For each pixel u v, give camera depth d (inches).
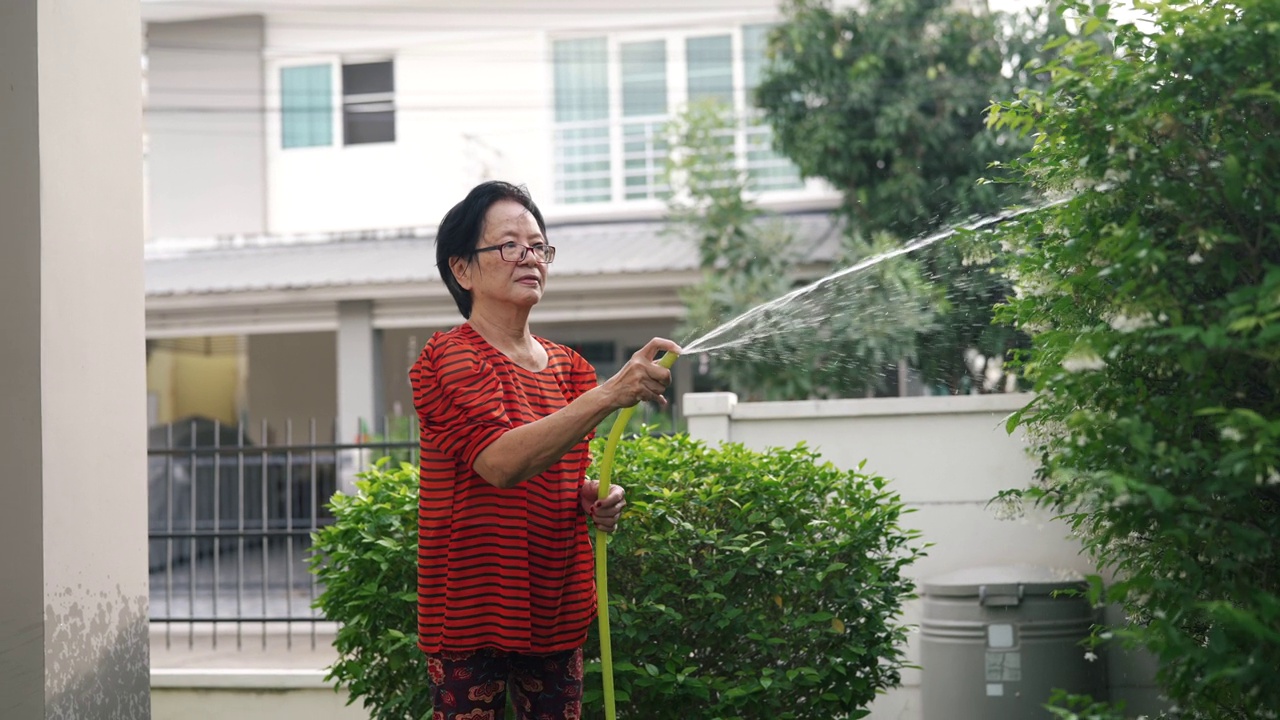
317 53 554.6
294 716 196.2
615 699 133.0
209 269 509.7
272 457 431.2
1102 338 85.8
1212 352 84.7
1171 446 87.4
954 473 201.0
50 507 120.4
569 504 107.7
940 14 375.9
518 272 107.9
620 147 531.2
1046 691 176.1
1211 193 88.0
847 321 133.6
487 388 101.5
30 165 120.3
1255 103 87.7
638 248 471.8
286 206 557.6
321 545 146.9
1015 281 108.3
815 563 139.4
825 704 140.0
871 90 372.2
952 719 181.0
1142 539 101.9
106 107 133.3
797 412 205.2
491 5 540.7
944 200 353.4
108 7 134.3
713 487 138.8
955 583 181.9
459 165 543.5
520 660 109.7
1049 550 197.0
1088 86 92.6
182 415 673.0
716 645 139.2
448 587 102.4
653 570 137.6
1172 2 88.9
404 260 495.2
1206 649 82.9
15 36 119.7
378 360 481.7
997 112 108.3
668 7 525.0
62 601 121.7
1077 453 88.9
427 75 547.2
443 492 104.1
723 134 454.0
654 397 98.4
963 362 139.3
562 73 538.0
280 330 485.1
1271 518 88.7
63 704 121.0
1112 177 93.6
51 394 121.3
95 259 130.3
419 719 136.2
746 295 388.2
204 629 298.0
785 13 404.2
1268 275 77.2
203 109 559.8
